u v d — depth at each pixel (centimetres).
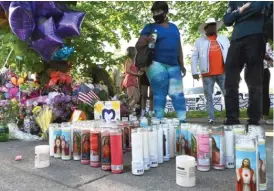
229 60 336
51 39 364
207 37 513
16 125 408
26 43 409
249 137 179
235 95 334
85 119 388
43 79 475
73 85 452
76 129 269
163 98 377
